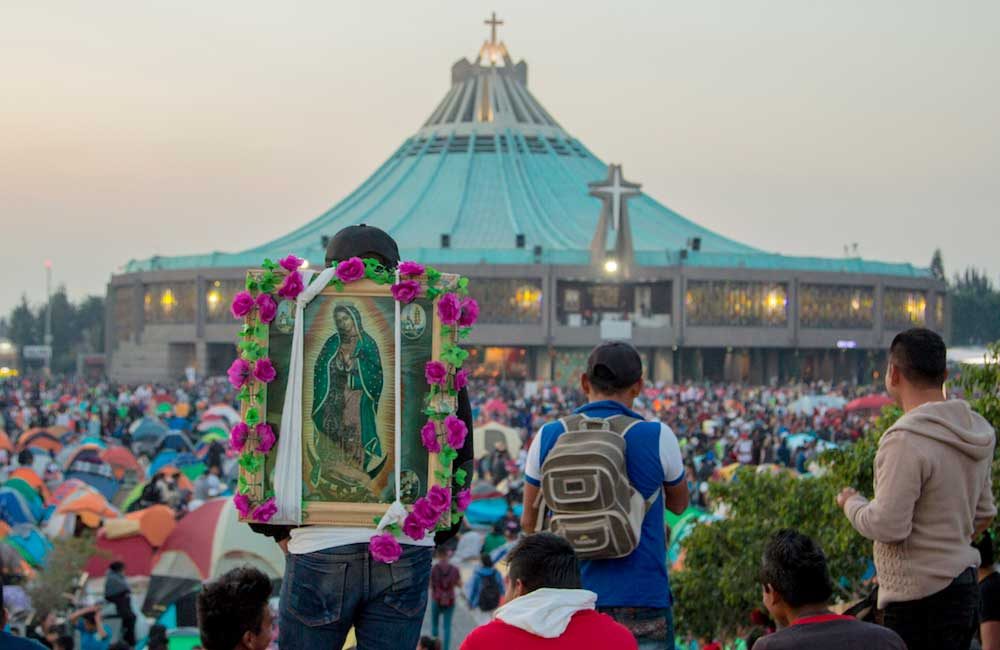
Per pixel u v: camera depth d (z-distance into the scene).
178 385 99.25
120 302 130.75
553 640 5.12
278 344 5.60
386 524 5.42
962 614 6.42
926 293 124.31
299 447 5.53
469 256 113.94
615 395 6.70
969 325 187.00
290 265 5.61
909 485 6.24
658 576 6.39
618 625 5.28
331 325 5.59
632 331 111.75
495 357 114.81
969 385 12.62
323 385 5.56
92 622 19.00
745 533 17.03
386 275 5.60
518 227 124.31
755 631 13.08
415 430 5.57
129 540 24.94
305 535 5.51
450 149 141.50
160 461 40.38
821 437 43.41
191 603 20.58
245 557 23.56
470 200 130.88
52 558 19.97
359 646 5.55
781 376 118.69
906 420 6.40
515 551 5.39
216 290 118.75
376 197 134.50
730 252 122.38
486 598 22.19
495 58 154.50
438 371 5.52
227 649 5.81
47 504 31.84
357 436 5.54
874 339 119.00
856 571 15.48
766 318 115.00
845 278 117.31
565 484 6.20
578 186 138.00
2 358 191.25
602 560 6.37
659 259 115.88
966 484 6.36
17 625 18.70
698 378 116.19
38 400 71.00
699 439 45.75
